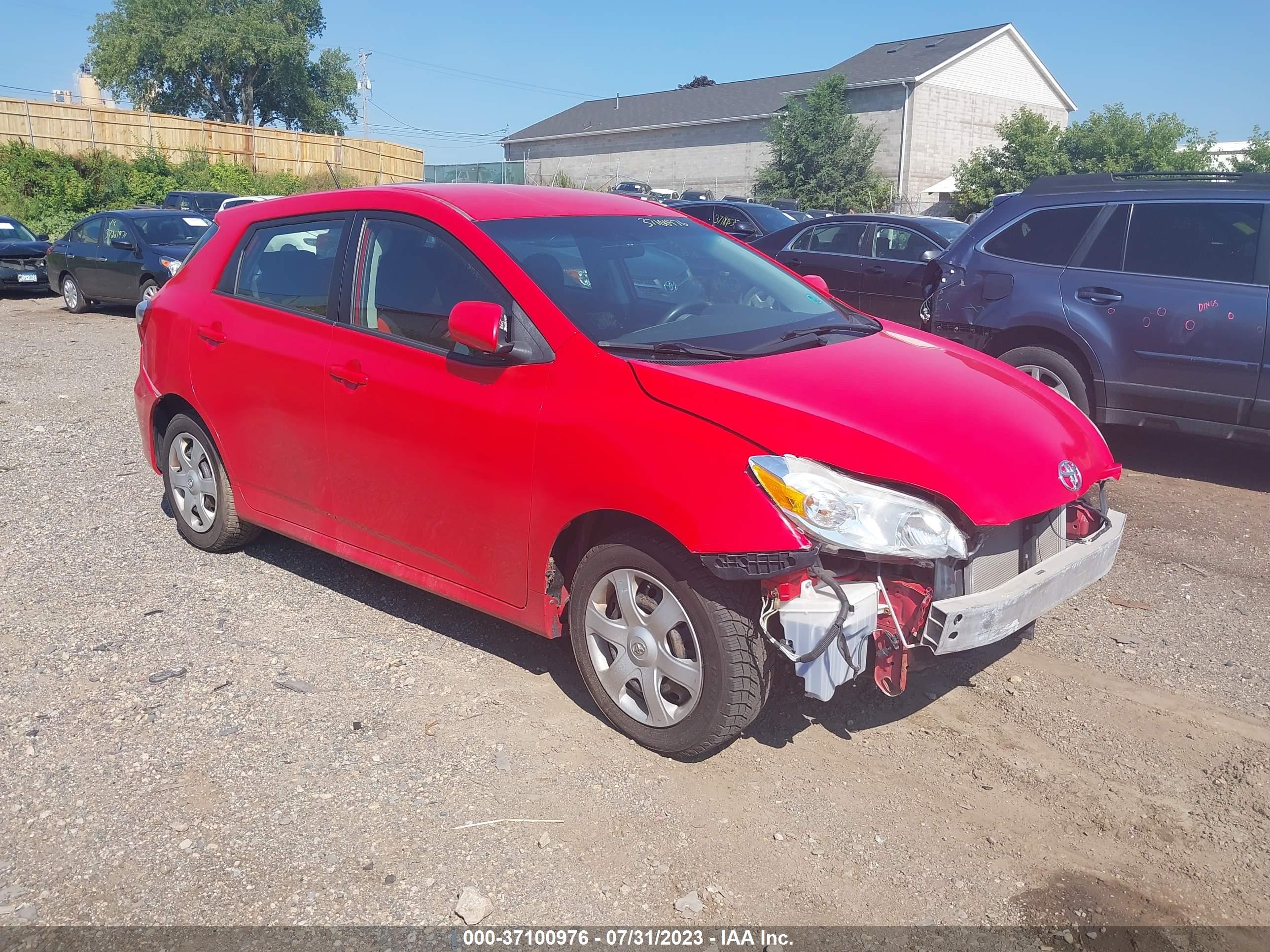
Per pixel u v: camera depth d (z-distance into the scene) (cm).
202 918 264
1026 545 326
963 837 302
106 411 845
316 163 4269
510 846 293
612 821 305
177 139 3856
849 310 444
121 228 1523
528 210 401
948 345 418
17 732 349
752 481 294
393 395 383
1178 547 545
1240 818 312
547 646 416
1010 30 4547
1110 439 779
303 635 423
